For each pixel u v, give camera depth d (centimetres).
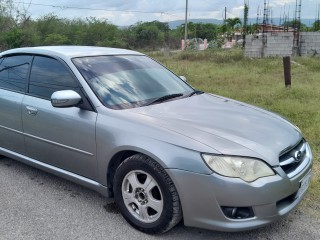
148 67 471
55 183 455
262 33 2236
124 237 345
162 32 6219
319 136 601
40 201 412
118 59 458
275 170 315
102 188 380
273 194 309
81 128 381
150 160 332
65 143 400
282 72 1458
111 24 5178
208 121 357
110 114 369
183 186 314
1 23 4012
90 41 4934
